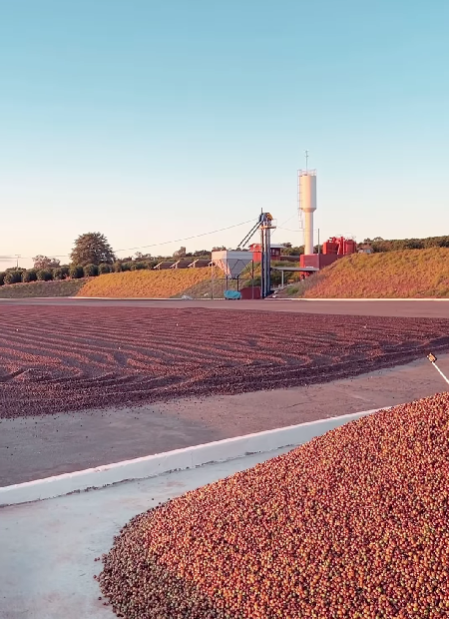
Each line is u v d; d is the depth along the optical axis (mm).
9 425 7762
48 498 5242
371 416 4281
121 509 4941
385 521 3127
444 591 2701
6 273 105875
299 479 3764
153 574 3455
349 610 2779
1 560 4043
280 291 56969
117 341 17656
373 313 27547
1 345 17219
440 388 10047
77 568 3910
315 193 62188
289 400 9148
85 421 7953
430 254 51406
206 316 27484
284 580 3018
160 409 8602
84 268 95562
